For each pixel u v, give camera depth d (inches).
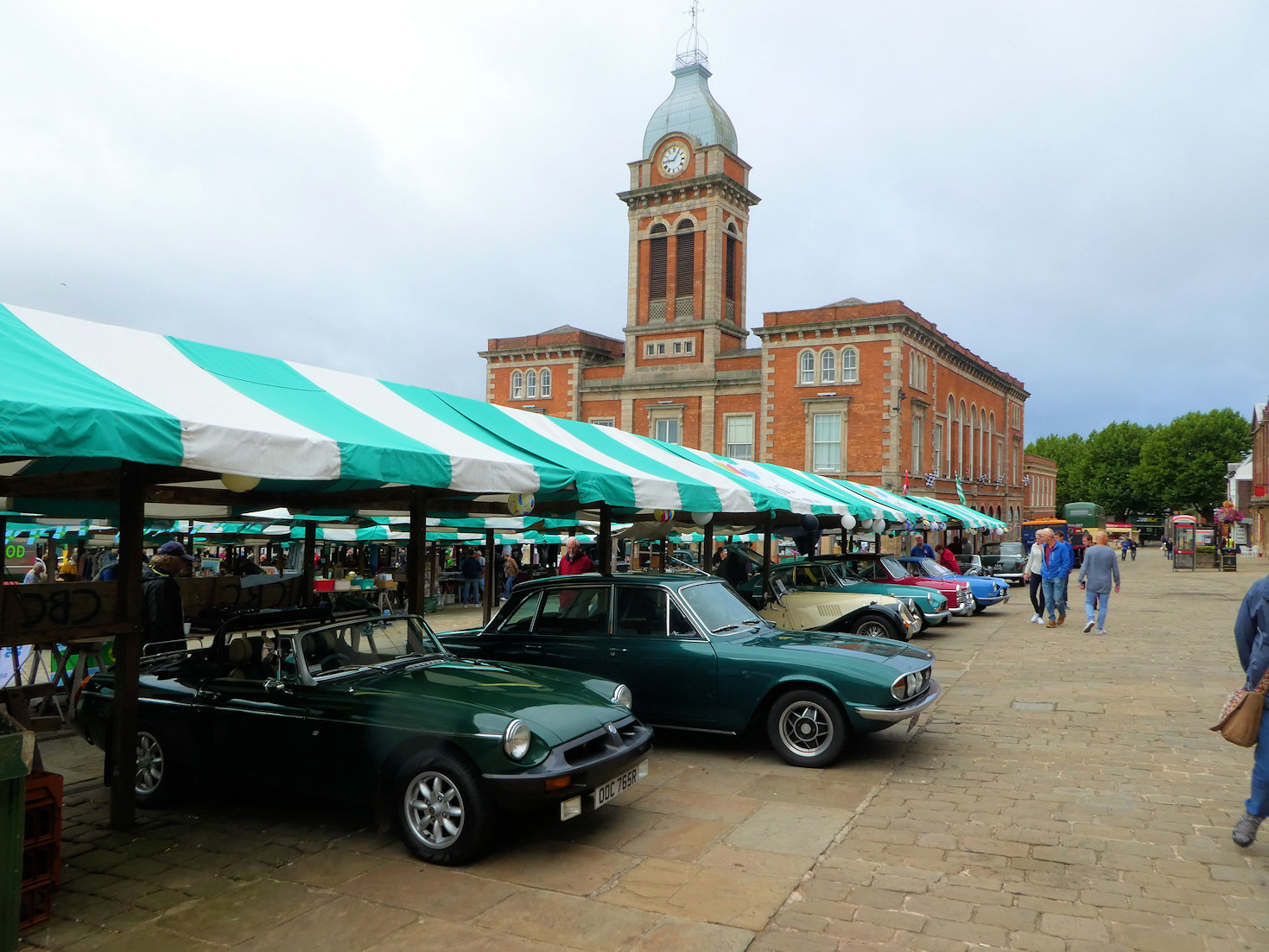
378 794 217.9
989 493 2234.3
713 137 1895.9
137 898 186.7
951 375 1950.1
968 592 709.3
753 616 343.0
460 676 244.7
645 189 1934.1
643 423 1939.0
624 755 223.0
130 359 237.5
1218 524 1967.3
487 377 2149.4
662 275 1956.2
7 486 251.3
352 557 1103.6
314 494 352.5
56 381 195.0
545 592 336.5
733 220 1957.4
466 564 946.7
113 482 237.9
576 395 2026.3
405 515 621.0
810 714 290.7
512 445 328.2
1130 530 2960.1
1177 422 3395.7
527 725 206.2
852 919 174.4
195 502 327.3
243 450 207.6
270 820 237.8
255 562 981.8
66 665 362.6
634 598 321.1
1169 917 174.2
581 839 221.1
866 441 1637.6
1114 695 405.1
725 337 1909.4
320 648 243.3
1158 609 863.1
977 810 242.4
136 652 232.5
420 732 209.9
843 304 1835.6
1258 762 206.1
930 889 189.0
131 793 231.0
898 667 287.7
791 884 191.8
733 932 168.7
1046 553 723.4
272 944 165.3
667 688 305.6
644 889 189.6
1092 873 197.5
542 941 165.9
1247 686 209.0
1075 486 4072.3
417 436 278.2
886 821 234.2
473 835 200.1
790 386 1722.4
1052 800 250.8
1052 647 578.9
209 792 265.1
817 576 586.9
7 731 158.9
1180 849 211.6
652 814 241.3
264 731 233.5
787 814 240.4
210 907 181.6
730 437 1828.2
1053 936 166.4
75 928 172.4
